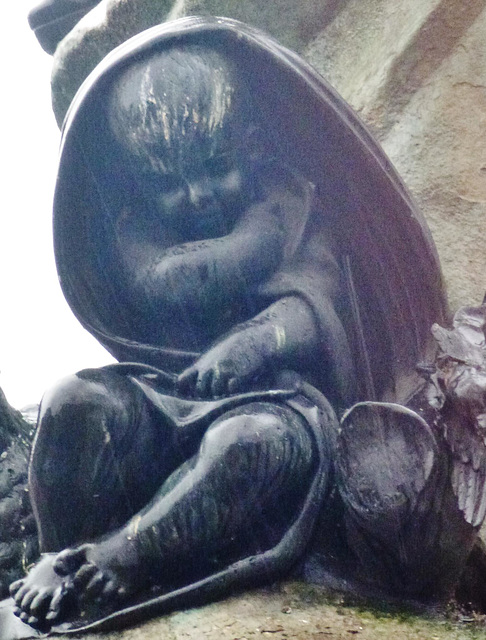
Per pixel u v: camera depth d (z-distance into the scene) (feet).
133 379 12.09
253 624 10.49
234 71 13.00
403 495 10.92
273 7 16.47
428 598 11.38
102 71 12.74
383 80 15.78
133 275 12.91
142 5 16.89
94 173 13.03
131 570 10.94
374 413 11.06
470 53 15.58
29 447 13.44
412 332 13.16
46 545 11.52
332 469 11.48
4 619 11.14
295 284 12.63
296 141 13.41
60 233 13.08
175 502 11.08
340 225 13.32
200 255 12.59
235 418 11.41
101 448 11.53
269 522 11.36
